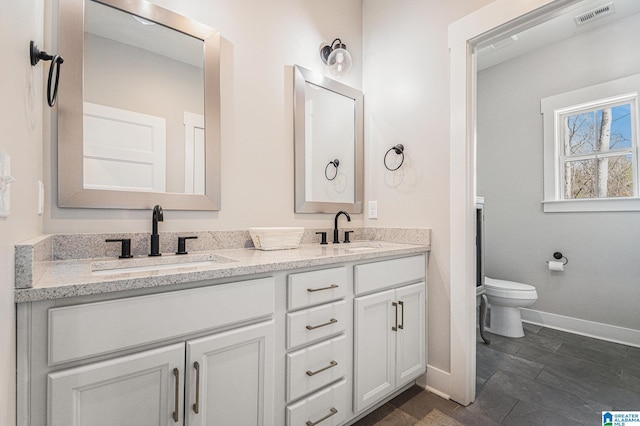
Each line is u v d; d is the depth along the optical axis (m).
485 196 3.38
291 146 1.91
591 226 2.69
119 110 1.34
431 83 1.90
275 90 1.84
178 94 1.49
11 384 0.67
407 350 1.72
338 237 2.09
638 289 2.45
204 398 0.96
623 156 2.60
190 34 1.52
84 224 1.26
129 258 1.27
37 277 0.81
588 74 2.72
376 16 2.26
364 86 2.33
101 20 1.31
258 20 1.78
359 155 2.27
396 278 1.65
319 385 1.29
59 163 1.20
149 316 0.87
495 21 1.61
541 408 1.64
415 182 1.97
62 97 1.21
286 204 1.88
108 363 0.80
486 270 3.36
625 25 2.54
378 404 1.66
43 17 1.13
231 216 1.65
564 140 2.92
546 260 2.94
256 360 1.09
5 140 0.63
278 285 1.18
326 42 2.11
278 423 1.16
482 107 3.43
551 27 2.67
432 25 1.90
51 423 0.74
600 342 2.52
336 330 1.36
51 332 0.74
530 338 2.62
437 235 1.84
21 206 0.79
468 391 1.68
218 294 1.00
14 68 0.69
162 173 1.44
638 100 2.49
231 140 1.66
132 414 0.84
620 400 1.71
